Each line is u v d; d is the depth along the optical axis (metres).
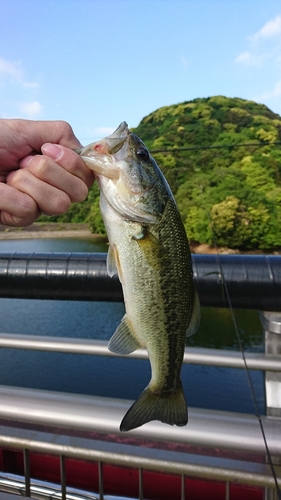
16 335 0.30
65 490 0.28
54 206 0.21
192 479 0.34
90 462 0.36
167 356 0.25
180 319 0.25
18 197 0.21
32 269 0.29
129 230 0.25
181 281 0.25
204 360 0.26
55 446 0.26
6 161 0.23
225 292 0.26
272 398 0.25
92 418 0.24
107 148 0.25
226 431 0.23
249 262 0.26
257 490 0.32
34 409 0.25
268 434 0.22
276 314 0.26
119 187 0.25
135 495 0.35
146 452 0.25
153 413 0.23
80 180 0.22
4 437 0.27
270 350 0.26
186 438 0.23
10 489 0.30
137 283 0.25
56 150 0.21
